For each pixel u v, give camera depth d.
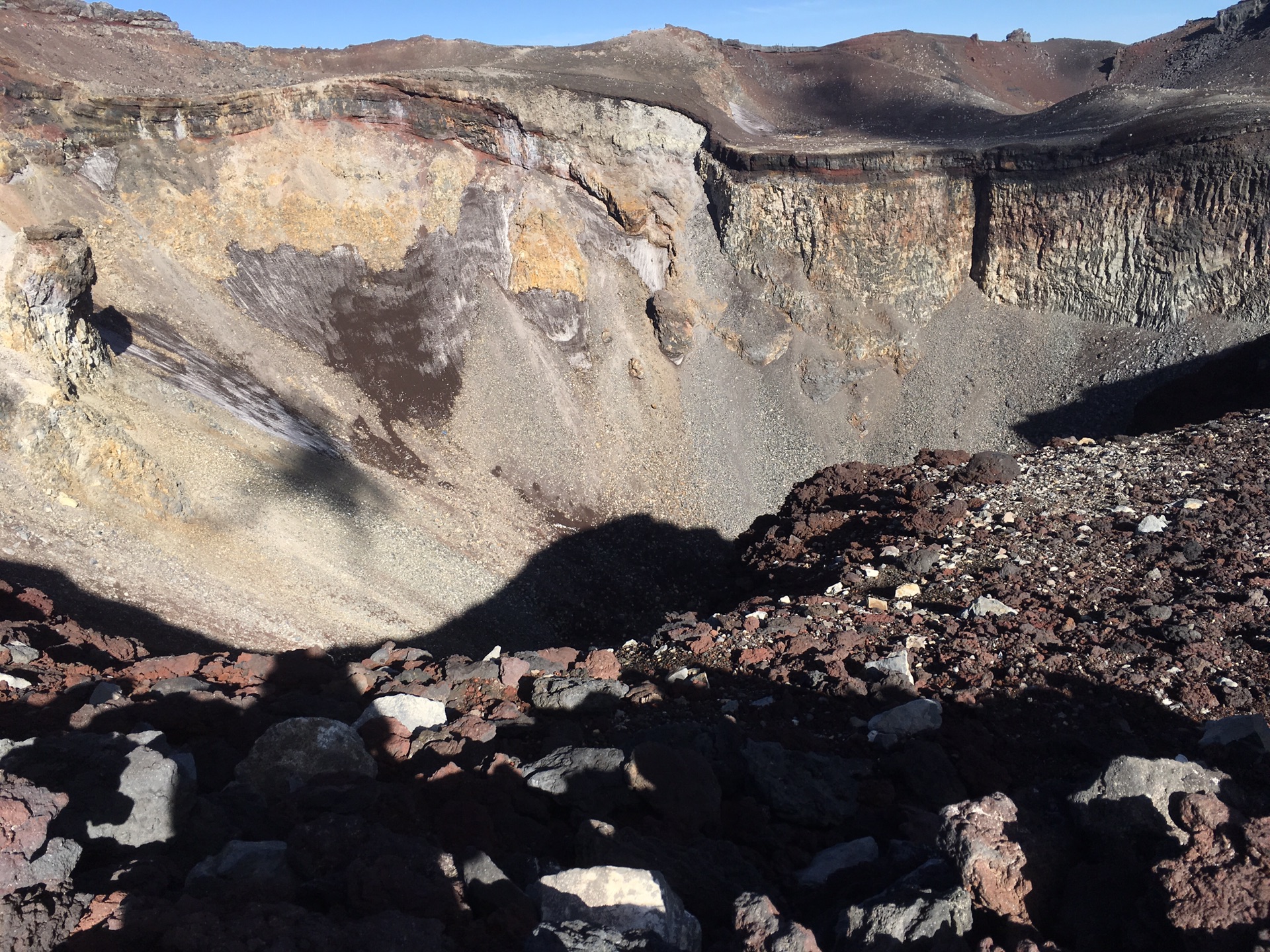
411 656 13.55
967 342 48.97
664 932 5.57
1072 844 6.15
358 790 7.39
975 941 5.55
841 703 10.34
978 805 6.22
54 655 12.43
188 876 6.05
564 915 5.67
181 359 42.03
